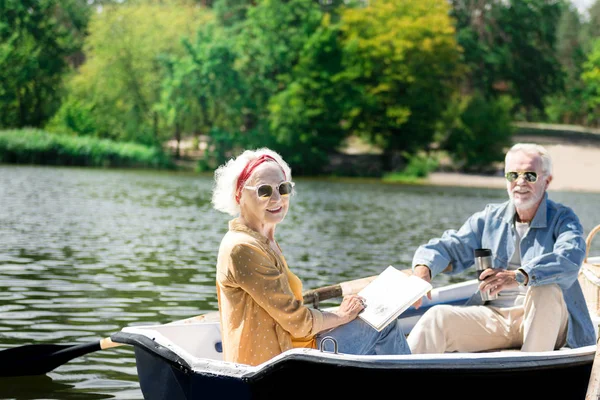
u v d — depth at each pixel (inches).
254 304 159.0
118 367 237.5
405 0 2092.8
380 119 2052.2
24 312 302.8
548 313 186.9
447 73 2166.6
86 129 2059.5
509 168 199.6
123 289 358.6
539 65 2459.4
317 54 2016.5
